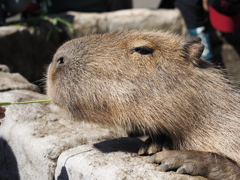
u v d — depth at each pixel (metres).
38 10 1.96
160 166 0.83
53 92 0.90
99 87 0.89
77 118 0.91
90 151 0.90
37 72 1.70
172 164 0.83
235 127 0.91
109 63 0.90
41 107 1.08
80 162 0.86
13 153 1.00
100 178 0.82
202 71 0.94
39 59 1.71
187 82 0.91
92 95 0.89
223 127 0.91
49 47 1.75
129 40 0.93
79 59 0.90
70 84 0.89
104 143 0.94
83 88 0.89
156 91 0.90
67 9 2.01
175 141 0.92
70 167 0.87
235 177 0.85
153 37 0.94
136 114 0.90
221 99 0.93
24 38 1.61
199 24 1.81
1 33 1.52
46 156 0.91
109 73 0.90
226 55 2.10
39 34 1.69
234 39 2.08
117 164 0.84
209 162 0.84
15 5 1.74
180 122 0.90
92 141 0.96
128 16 1.92
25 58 1.62
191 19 1.81
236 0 1.69
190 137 0.91
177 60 0.92
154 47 0.92
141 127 0.91
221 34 2.08
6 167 1.02
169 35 0.97
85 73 0.90
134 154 0.90
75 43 0.93
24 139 0.96
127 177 0.80
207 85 0.93
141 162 0.85
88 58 0.90
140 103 0.89
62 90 0.89
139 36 0.94
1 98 1.09
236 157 0.89
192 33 1.83
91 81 0.89
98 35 0.95
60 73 0.89
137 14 1.93
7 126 1.02
